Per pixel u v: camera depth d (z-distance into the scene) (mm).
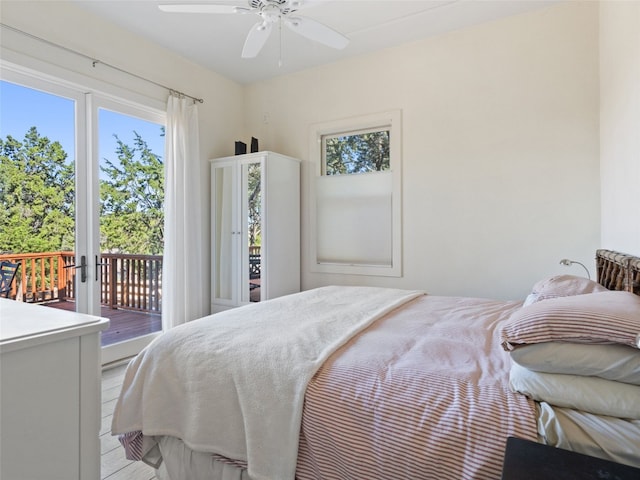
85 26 2848
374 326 1747
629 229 1989
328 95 3850
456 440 957
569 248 2834
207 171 3953
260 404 1227
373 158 3742
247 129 4359
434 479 948
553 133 2877
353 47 3510
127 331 3225
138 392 1497
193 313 3621
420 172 3402
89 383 890
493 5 2869
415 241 3438
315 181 3969
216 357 1394
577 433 931
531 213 2963
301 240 4059
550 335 1032
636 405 928
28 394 775
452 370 1218
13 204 2545
